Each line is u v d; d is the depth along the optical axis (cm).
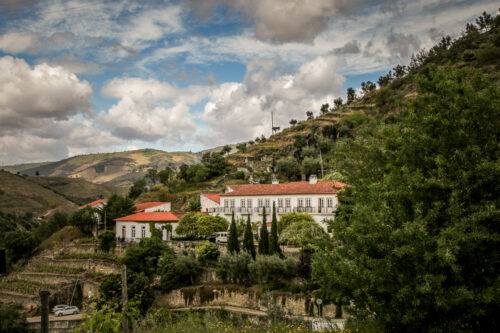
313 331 1889
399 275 1184
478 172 1177
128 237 6819
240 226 6188
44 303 1216
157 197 11769
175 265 5081
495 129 1291
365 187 1733
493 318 1273
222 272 4850
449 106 1383
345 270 1354
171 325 1992
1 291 6097
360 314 1573
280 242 5147
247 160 14250
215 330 1870
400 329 1360
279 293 4050
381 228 1257
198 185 12575
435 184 1238
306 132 16162
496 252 1154
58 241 8131
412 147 1404
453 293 1112
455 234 1099
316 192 5878
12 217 15950
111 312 1419
